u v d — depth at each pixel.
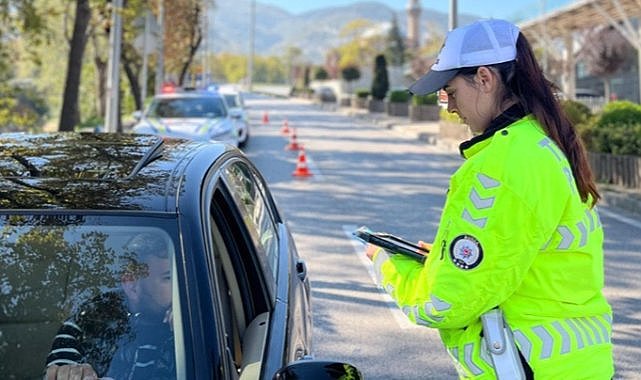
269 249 3.29
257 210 3.40
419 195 12.09
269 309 2.81
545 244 2.02
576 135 2.13
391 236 2.46
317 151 19.31
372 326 5.68
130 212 2.29
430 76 2.21
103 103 36.12
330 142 22.28
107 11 17.59
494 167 1.99
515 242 1.96
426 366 4.92
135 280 2.22
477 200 1.99
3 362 2.24
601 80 38.56
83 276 2.26
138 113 16.81
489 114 2.15
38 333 2.25
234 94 22.59
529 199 1.95
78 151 2.86
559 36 30.59
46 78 38.72
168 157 2.76
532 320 2.05
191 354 2.06
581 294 2.09
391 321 5.79
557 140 2.09
